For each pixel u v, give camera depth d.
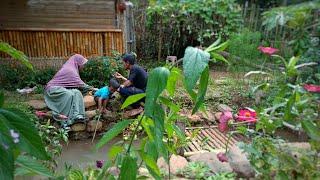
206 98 5.03
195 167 2.45
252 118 1.66
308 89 1.55
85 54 6.29
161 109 0.85
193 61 0.71
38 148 0.53
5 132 0.49
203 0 7.45
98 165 1.98
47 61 5.77
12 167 0.48
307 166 1.36
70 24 6.73
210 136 4.06
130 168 0.86
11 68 5.51
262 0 7.76
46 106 4.43
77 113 4.34
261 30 6.60
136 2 8.12
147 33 7.70
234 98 4.98
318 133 1.28
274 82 2.96
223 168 2.43
